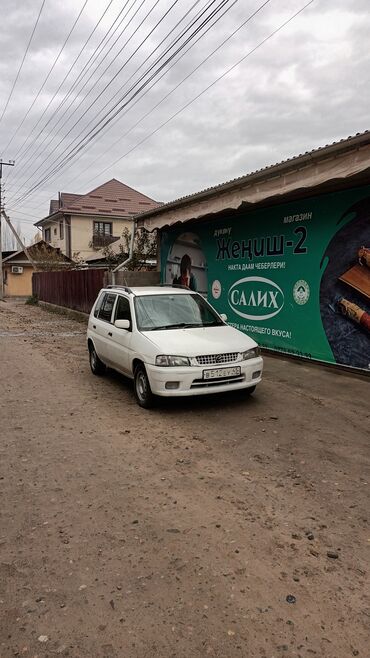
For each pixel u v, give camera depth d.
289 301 9.62
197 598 2.72
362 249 7.85
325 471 4.41
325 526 3.47
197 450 4.95
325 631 2.47
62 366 9.69
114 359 7.43
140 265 20.73
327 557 3.10
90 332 8.70
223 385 6.16
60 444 5.20
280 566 3.01
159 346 6.12
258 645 2.38
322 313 8.77
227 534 3.38
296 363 9.39
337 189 8.26
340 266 8.31
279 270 9.86
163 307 7.25
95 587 2.83
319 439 5.23
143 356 6.27
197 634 2.46
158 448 5.03
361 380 7.91
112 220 39.12
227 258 11.71
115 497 3.96
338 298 8.39
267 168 8.39
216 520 3.57
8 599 2.74
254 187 9.12
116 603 2.69
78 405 6.73
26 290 40.16
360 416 6.02
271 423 5.77
